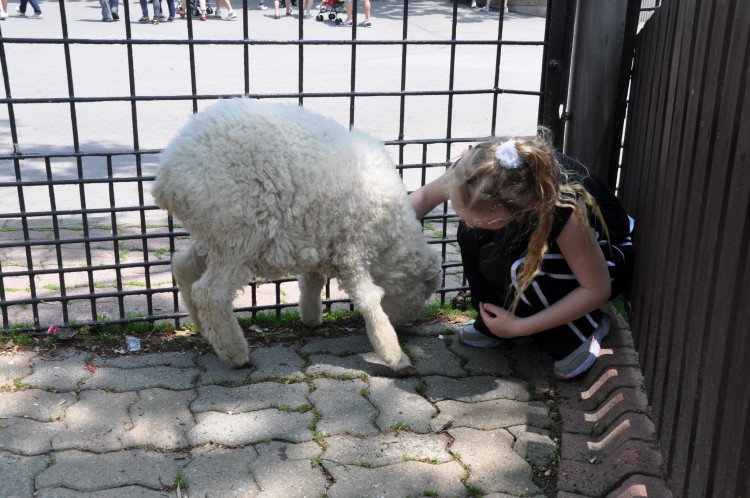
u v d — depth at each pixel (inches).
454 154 278.8
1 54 116.9
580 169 116.3
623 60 138.3
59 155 123.3
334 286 159.6
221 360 123.1
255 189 104.0
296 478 93.6
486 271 117.3
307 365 123.0
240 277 111.2
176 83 398.6
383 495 90.6
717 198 75.2
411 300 123.2
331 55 497.0
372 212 111.8
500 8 133.6
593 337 118.6
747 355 62.9
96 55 482.0
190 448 99.7
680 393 85.0
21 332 130.5
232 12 630.5
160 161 109.4
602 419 105.6
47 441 100.0
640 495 85.4
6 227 200.5
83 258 178.2
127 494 89.9
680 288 89.0
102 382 115.8
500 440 103.0
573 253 105.7
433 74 428.5
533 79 420.2
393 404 111.3
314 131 107.7
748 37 68.8
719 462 68.7
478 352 128.7
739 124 70.4
